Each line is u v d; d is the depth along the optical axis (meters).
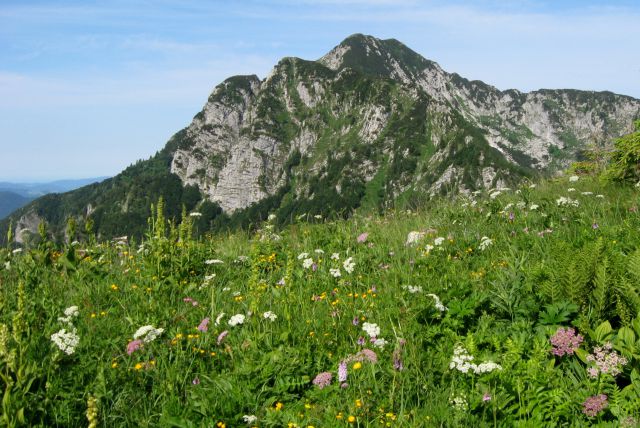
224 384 4.82
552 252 6.87
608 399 4.11
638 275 5.22
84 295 7.47
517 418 4.06
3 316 6.01
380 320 5.91
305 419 4.35
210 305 7.07
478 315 5.74
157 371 5.12
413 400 4.42
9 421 4.18
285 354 5.25
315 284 7.71
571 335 4.62
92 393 4.77
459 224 10.48
